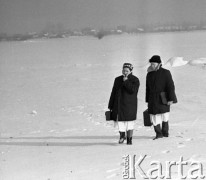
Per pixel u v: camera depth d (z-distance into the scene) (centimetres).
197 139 2070
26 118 3669
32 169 1669
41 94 5403
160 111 2147
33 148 2169
